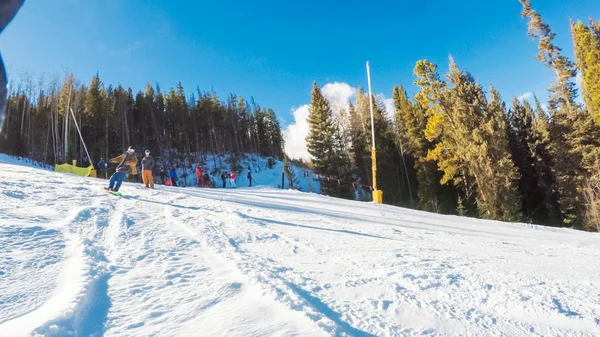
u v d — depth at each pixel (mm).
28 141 46031
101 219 5723
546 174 30203
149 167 12094
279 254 4301
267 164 59062
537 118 31750
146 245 4355
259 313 2451
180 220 6133
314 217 8047
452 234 7074
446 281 3365
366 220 8359
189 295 2803
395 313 2627
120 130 51906
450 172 26547
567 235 9008
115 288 2930
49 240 4105
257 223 6469
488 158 23984
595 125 24312
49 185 9570
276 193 15133
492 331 2436
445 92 26578
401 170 38750
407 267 3814
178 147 59750
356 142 40438
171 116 62500
